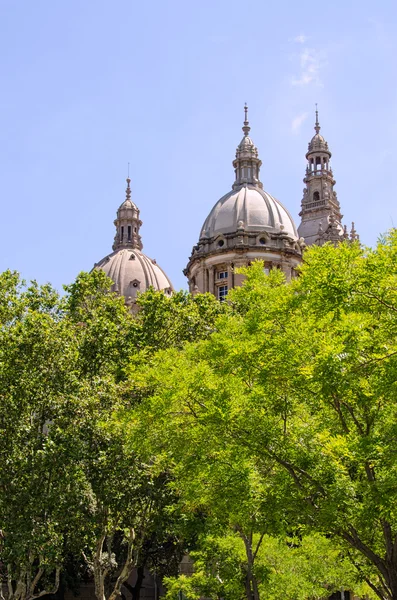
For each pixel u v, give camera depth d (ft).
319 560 114.32
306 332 82.43
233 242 285.64
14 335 135.33
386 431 76.89
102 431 126.11
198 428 85.61
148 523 135.95
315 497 83.05
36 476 125.08
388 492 73.00
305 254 84.23
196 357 96.53
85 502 122.72
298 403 88.02
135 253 444.96
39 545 121.80
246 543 112.98
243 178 322.34
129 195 483.10
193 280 296.10
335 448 79.05
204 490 92.48
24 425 127.95
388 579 80.12
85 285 171.42
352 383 76.13
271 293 92.27
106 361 150.41
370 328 79.51
